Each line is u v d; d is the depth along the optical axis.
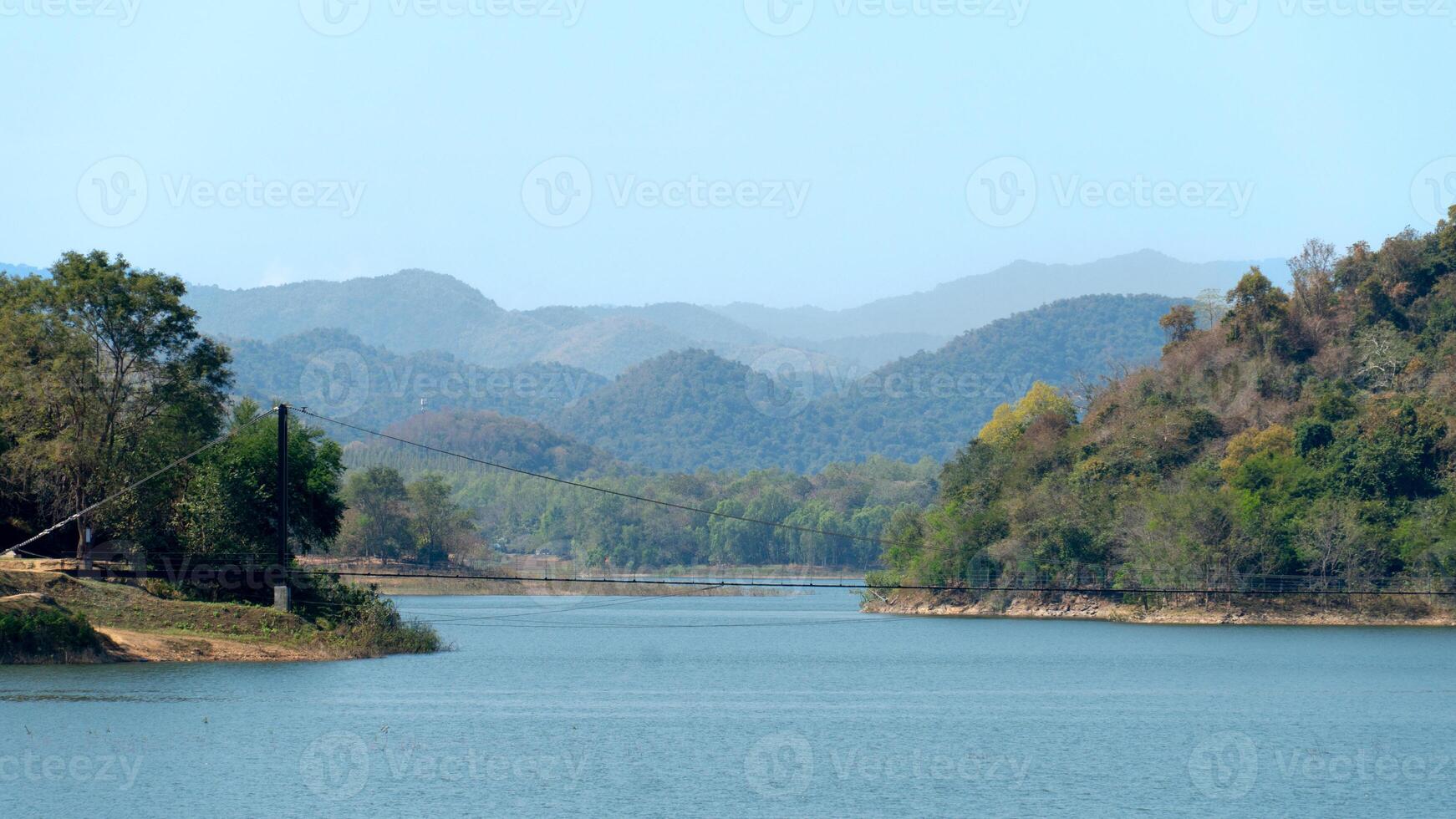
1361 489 134.75
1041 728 66.25
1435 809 48.84
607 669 93.75
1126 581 143.12
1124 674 91.25
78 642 74.44
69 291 89.19
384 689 73.56
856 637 128.00
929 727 66.31
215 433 95.06
